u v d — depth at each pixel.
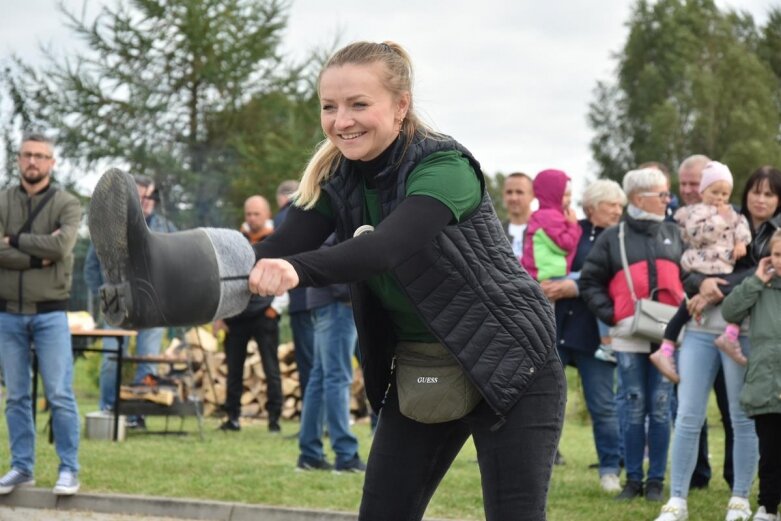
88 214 2.57
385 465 3.62
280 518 7.06
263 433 12.12
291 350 14.41
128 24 31.36
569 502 7.38
